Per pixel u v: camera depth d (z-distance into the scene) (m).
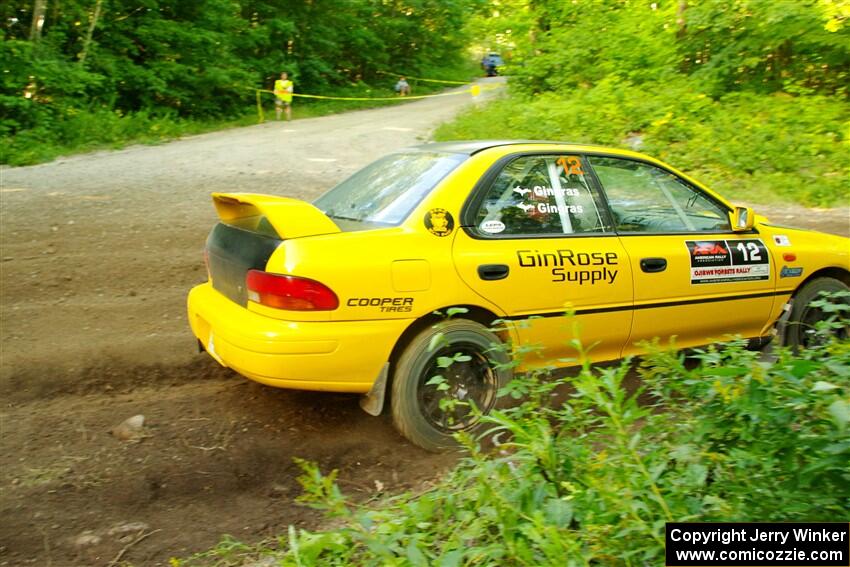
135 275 6.84
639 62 17.34
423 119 21.97
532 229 4.09
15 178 11.31
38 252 7.32
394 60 36.91
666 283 4.42
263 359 3.49
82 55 18.58
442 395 3.81
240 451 3.79
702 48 16.78
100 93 19.16
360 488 3.51
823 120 13.29
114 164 13.16
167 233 8.25
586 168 4.39
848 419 1.87
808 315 5.07
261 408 4.28
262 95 26.09
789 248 4.99
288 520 3.22
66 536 3.04
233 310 3.78
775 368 2.20
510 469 2.60
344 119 23.42
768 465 2.17
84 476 3.51
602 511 2.26
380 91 33.06
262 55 27.72
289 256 3.51
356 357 3.57
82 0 19.05
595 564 2.18
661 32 17.53
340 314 3.53
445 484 2.77
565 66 18.42
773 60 16.09
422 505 2.58
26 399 4.43
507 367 3.10
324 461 3.72
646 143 13.13
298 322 3.49
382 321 3.61
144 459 3.68
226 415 4.19
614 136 13.98
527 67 19.11
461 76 40.47
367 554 2.62
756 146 12.44
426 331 3.73
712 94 15.51
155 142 17.08
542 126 14.83
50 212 8.93
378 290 3.59
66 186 10.65
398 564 2.19
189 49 21.84
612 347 4.36
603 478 2.35
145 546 2.99
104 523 3.15
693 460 2.37
